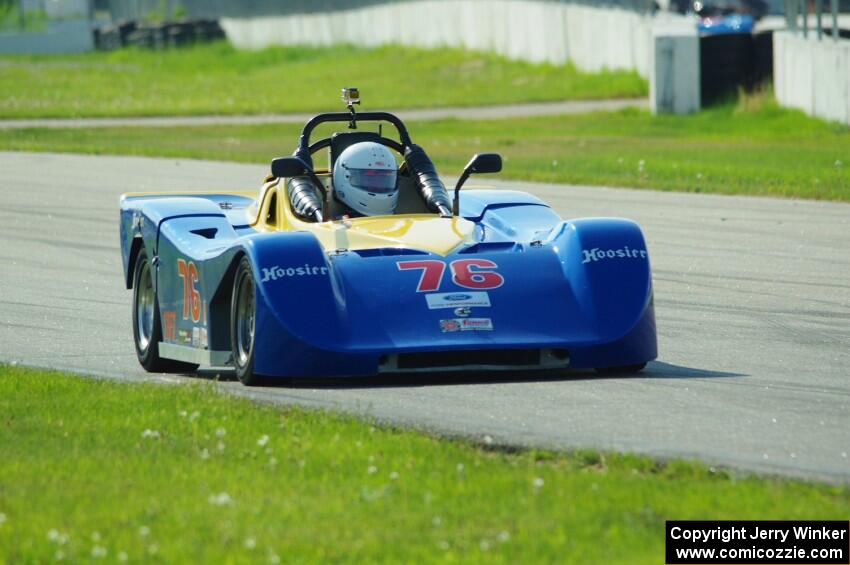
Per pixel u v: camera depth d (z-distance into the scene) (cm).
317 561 1564
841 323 3588
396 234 2952
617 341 2714
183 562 1570
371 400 2528
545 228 3059
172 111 14388
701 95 12312
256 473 1967
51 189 7356
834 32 10475
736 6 17012
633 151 9450
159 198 3481
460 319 2673
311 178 3197
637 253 2836
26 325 3828
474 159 3319
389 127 12350
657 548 1592
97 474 1981
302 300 2656
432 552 1587
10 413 2459
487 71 18512
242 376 2781
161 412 2417
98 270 4869
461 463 1992
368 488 1825
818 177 7294
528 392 2589
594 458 2031
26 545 1644
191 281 3023
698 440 2164
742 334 3434
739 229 5553
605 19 16712
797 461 2022
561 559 1553
